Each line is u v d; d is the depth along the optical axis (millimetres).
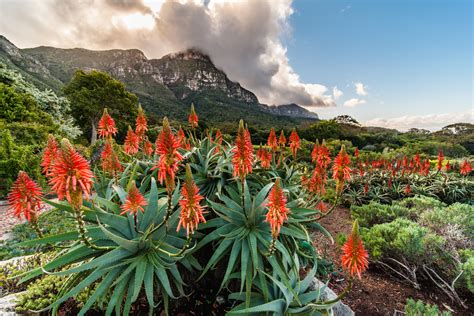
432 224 7297
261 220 3580
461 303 5402
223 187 4277
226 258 3854
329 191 12883
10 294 3912
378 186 14469
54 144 3221
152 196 3432
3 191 10977
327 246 7578
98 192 4387
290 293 3256
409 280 5969
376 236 6457
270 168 5270
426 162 14531
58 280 4035
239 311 2889
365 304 5266
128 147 4703
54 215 7402
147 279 2842
